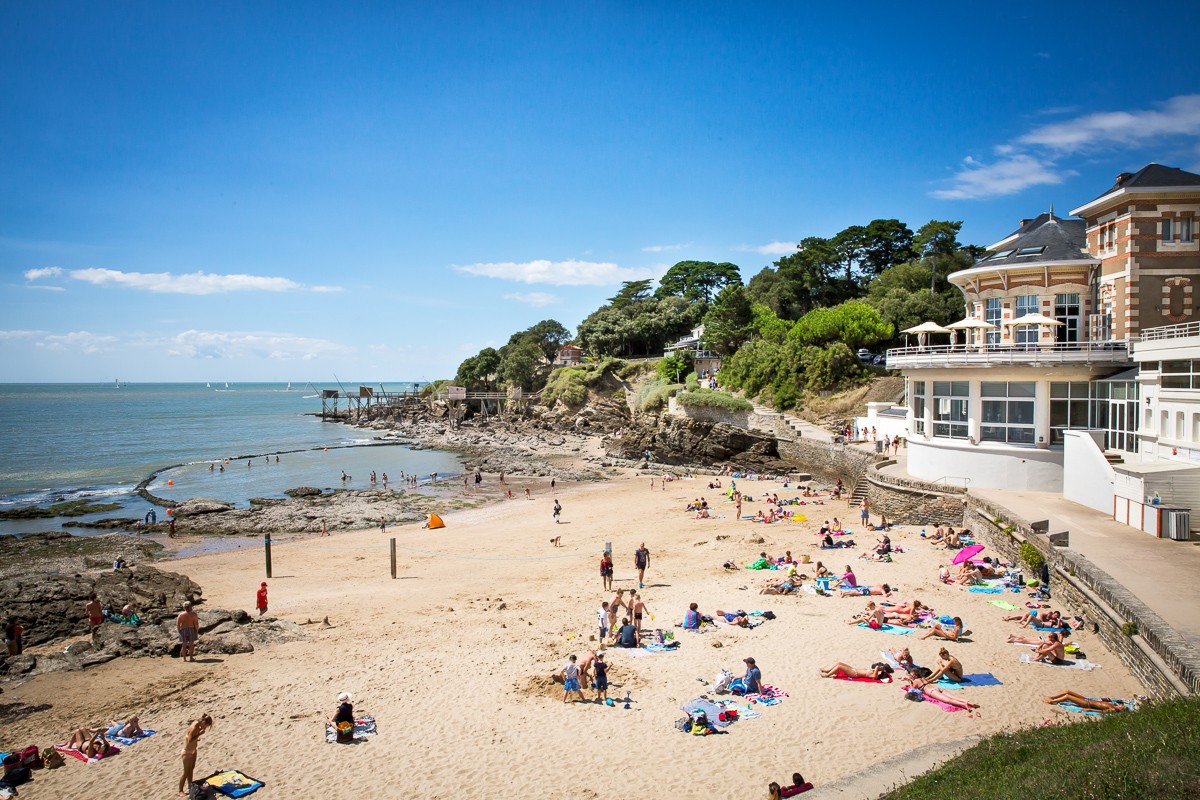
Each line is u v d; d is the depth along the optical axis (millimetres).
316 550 45688
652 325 133625
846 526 42750
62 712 21500
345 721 18703
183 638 25625
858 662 21922
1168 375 32844
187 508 58219
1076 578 24562
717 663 22484
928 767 15312
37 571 40812
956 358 41344
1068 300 42625
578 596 31578
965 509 38406
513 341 173500
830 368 76062
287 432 140125
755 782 15750
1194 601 20953
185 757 16422
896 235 107562
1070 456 36562
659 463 82875
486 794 15945
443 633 27188
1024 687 19453
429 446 111000
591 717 19297
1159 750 11867
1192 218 38312
